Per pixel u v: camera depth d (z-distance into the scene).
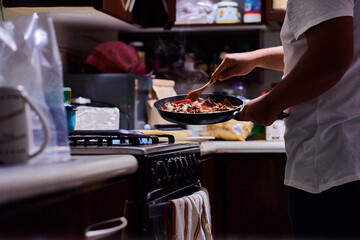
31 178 0.86
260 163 2.37
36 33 1.07
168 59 3.27
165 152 1.54
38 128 1.05
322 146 1.30
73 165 1.01
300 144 1.36
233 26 3.06
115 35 3.22
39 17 1.09
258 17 2.98
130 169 1.31
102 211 1.17
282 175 2.37
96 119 2.24
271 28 3.12
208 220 1.65
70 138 1.53
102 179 1.14
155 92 2.82
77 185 1.01
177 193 1.62
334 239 1.31
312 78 1.19
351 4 1.19
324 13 1.17
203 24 3.06
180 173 1.61
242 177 2.36
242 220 2.37
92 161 1.11
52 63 1.09
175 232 1.42
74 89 2.65
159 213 1.39
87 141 1.54
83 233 1.07
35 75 1.05
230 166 2.36
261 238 2.37
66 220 1.00
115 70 2.81
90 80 2.64
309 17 1.20
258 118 1.33
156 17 2.81
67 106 1.66
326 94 1.30
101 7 2.19
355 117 1.29
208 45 3.28
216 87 3.24
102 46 2.83
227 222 2.37
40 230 0.91
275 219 2.36
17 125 0.98
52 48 1.09
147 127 2.62
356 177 1.26
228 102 1.87
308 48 1.22
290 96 1.24
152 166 1.41
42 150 0.99
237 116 1.42
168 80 3.06
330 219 1.31
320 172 1.31
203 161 2.02
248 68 1.77
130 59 2.81
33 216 0.89
